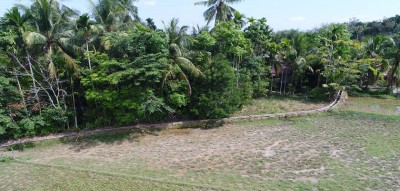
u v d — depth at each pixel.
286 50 33.66
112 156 17.27
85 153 17.91
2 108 19.27
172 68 20.81
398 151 16.67
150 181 13.55
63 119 20.31
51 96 21.59
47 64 20.50
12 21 18.89
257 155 16.78
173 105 22.33
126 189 12.86
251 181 13.48
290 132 20.95
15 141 19.39
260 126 22.73
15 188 13.27
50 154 17.91
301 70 33.12
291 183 13.16
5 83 18.53
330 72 30.94
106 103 20.39
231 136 20.53
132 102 20.06
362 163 15.18
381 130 20.67
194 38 25.52
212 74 22.80
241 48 26.64
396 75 34.31
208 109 22.83
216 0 30.64
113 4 24.41
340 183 13.02
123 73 18.97
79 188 13.08
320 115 25.06
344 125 22.20
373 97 32.97
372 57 35.03
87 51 20.36
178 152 17.66
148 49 21.19
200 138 20.28
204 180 13.66
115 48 20.77
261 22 32.53
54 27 19.72
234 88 24.12
